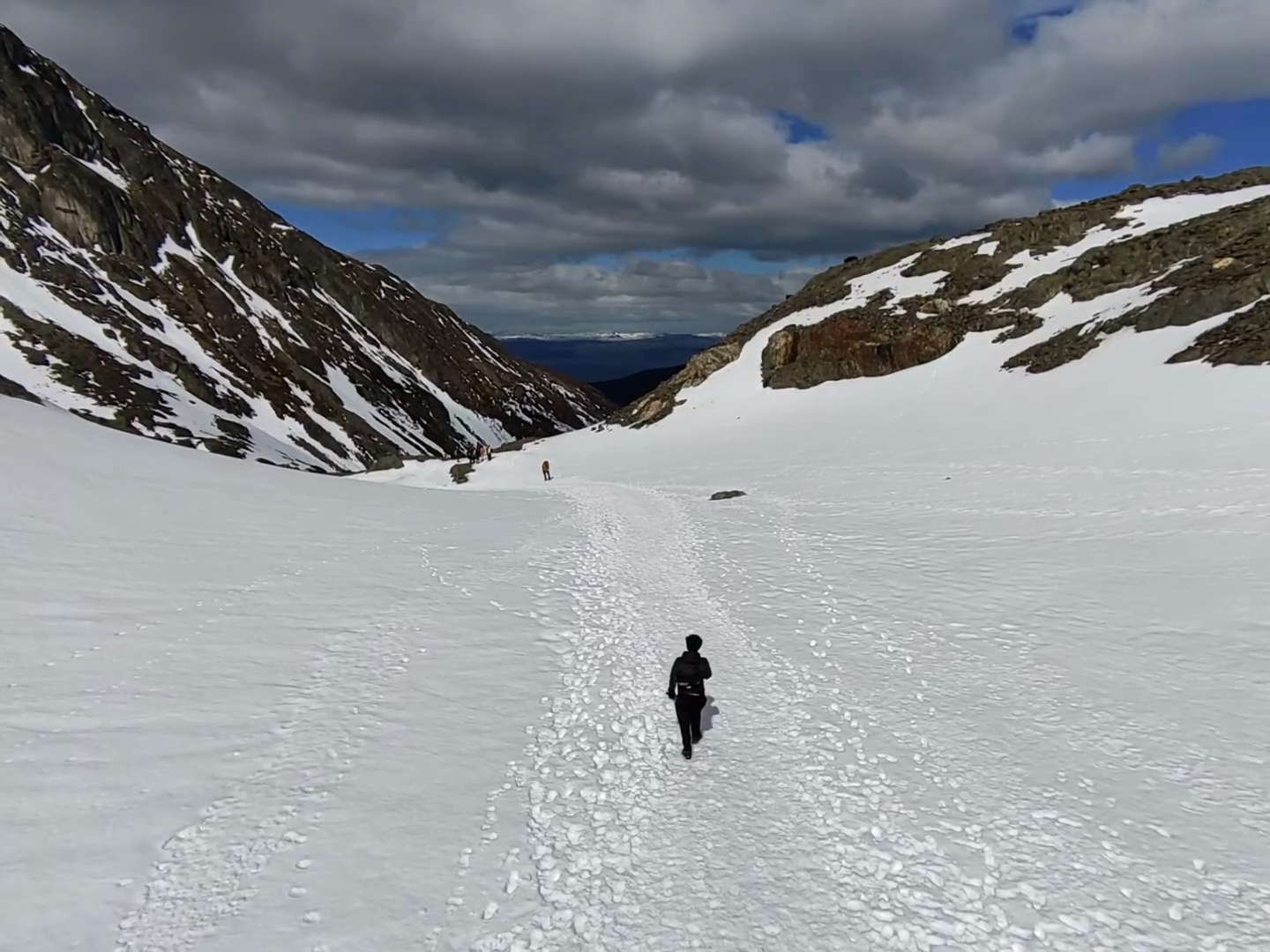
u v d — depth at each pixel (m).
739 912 7.67
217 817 9.17
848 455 50.03
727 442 68.81
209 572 19.55
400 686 13.42
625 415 99.62
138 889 7.86
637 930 7.40
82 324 132.62
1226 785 9.97
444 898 7.84
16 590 16.27
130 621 15.58
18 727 11.04
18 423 29.59
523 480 69.88
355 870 8.26
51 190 156.12
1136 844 8.80
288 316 198.00
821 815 9.54
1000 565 21.19
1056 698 12.75
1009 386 56.38
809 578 21.36
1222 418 35.56
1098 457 34.47
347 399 180.75
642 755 11.29
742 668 14.84
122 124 198.62
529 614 18.38
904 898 7.91
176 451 34.88
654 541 28.22
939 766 10.73
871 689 13.49
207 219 198.38
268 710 12.17
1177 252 60.22
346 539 25.23
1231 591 17.00
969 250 85.88
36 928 7.21
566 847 8.82
